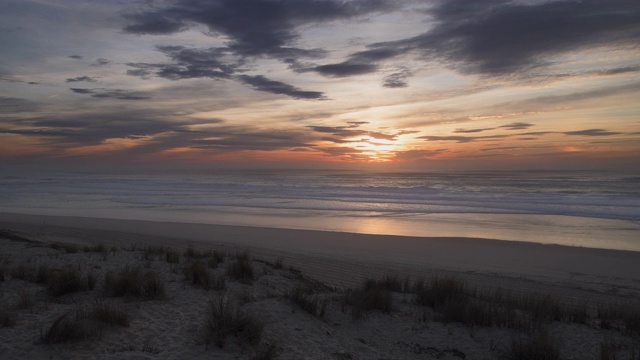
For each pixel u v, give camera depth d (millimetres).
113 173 110000
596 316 8711
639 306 10016
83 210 29469
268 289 8773
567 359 6090
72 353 4750
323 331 6465
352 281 11859
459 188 48781
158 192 44500
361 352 6004
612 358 5918
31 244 13234
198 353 5004
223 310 5910
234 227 22047
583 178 68438
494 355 6211
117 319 5723
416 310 8062
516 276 13281
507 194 40844
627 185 52000
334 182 63062
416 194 41344
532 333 6746
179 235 19578
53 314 6113
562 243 18703
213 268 10320
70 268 8773
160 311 6520
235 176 87688
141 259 10844
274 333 5910
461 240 19109
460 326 7211
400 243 18391
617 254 16500
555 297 10297
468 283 12062
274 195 41000
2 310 6164
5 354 4641
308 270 13195
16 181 64688
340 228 22656
